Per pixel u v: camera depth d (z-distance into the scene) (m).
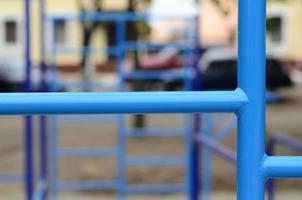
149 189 7.65
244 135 1.66
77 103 1.61
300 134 11.95
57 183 7.42
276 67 18.59
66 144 11.15
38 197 4.96
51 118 7.18
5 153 10.42
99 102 1.61
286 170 1.65
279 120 14.17
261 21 1.65
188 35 7.49
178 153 9.91
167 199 7.59
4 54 25.33
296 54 25.08
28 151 5.00
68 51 7.64
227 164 8.95
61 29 23.92
